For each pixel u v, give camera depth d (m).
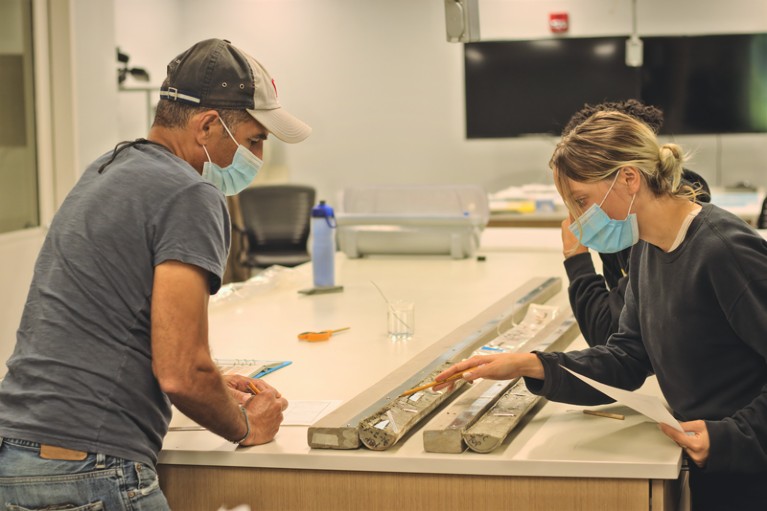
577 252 2.06
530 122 7.04
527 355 1.65
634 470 1.41
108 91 4.91
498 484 1.46
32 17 4.34
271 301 3.01
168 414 1.47
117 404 1.36
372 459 1.48
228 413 1.45
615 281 2.12
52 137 4.51
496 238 4.43
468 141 7.57
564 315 2.45
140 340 1.38
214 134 1.49
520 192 6.64
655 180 1.50
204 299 1.38
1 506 1.36
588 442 1.53
